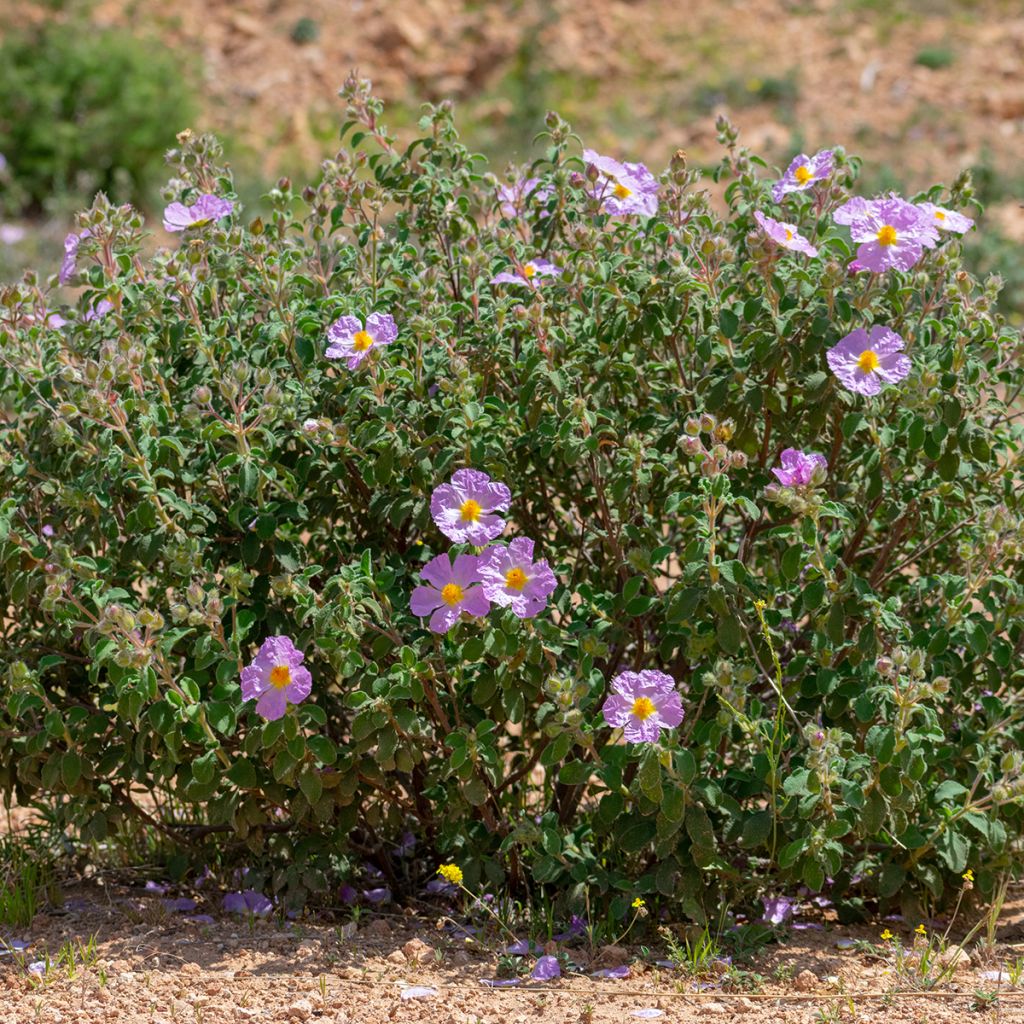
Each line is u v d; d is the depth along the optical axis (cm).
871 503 440
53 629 445
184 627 432
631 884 414
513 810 454
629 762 447
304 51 2070
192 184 488
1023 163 1542
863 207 418
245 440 410
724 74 1909
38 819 526
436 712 416
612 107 1892
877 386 400
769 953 415
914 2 2019
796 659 423
